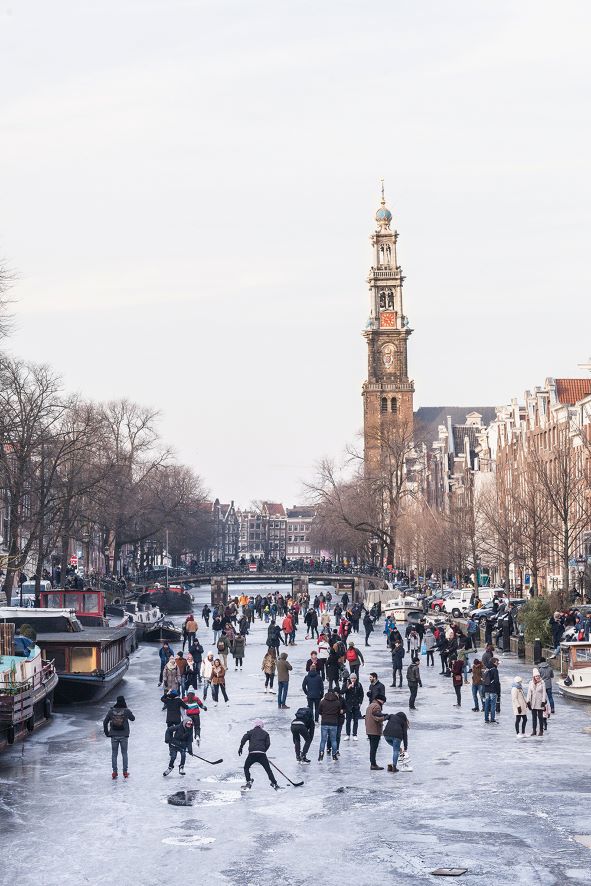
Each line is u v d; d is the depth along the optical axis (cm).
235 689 6262
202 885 2792
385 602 13800
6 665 4753
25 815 3434
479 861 2944
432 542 14075
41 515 8775
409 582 16362
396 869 2891
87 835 3216
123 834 3222
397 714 3988
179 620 13638
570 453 11150
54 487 9981
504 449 14775
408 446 16375
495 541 11994
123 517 13738
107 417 12725
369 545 18650
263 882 2808
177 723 4006
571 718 5091
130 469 13650
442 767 4031
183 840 3159
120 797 3641
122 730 3912
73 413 11869
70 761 4244
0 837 3209
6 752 4441
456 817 3359
